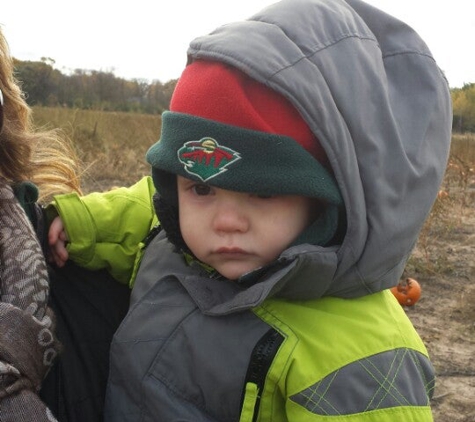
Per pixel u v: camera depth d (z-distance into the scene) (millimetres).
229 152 1278
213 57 1303
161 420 1391
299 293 1361
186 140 1314
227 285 1438
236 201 1334
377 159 1302
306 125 1292
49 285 1506
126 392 1468
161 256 1613
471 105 14234
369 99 1316
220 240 1356
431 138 1385
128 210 1725
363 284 1382
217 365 1354
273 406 1335
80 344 1557
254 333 1352
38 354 1262
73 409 1495
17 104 1651
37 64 25484
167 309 1468
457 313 4793
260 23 1335
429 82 1404
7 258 1354
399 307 1515
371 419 1286
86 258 1660
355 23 1387
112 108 28938
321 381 1298
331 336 1338
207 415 1372
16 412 1180
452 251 6348
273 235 1336
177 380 1399
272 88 1256
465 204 8500
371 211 1312
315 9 1358
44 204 1784
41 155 1786
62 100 26719
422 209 1362
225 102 1288
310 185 1270
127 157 11719
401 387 1328
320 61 1291
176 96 1380
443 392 3633
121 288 1698
